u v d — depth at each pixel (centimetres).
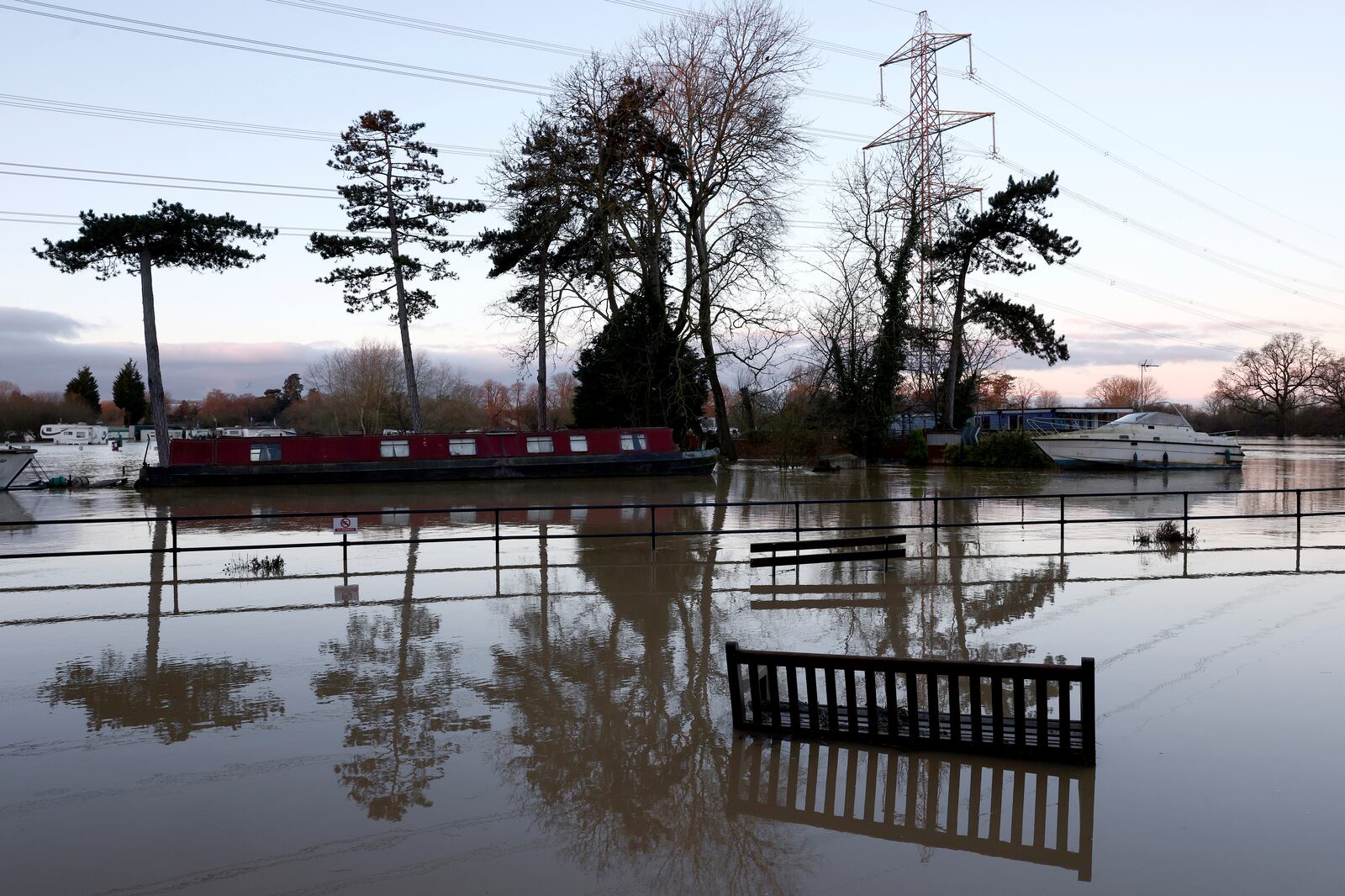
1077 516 2139
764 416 5191
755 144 3881
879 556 1462
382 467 3425
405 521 2148
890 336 4669
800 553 1490
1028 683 836
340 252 4006
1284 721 725
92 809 588
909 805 593
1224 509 2319
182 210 3272
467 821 573
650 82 3881
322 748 689
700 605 1164
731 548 1647
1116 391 12719
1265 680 826
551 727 734
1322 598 1153
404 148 4062
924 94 5025
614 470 3628
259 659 925
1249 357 9494
